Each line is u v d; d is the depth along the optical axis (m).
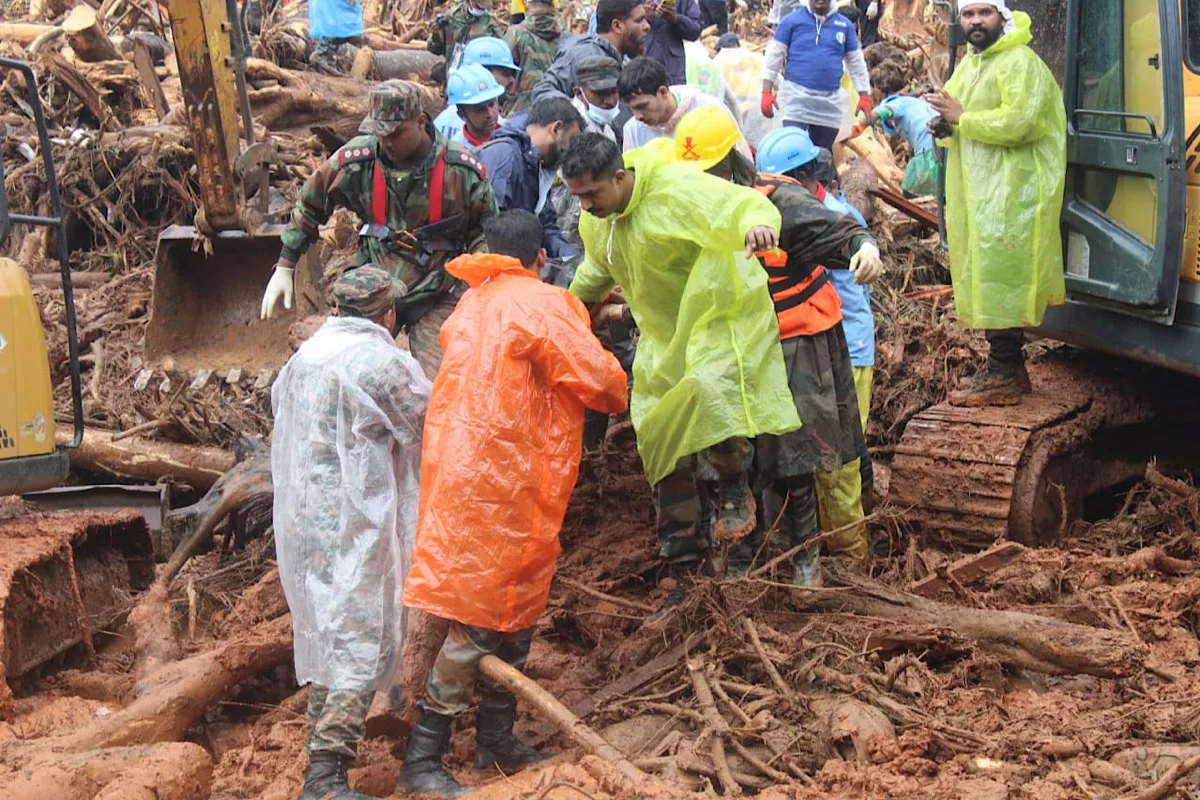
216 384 8.38
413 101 5.46
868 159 10.05
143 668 5.06
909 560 5.66
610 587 5.72
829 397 5.04
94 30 13.30
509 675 4.04
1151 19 5.78
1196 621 5.19
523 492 4.02
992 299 6.14
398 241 5.70
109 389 8.66
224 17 8.19
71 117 13.03
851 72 9.12
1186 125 5.75
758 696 4.49
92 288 10.56
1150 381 6.74
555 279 6.27
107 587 5.83
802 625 4.90
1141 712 4.27
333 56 14.02
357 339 4.18
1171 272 5.73
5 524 5.47
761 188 4.90
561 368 4.06
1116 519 6.32
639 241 4.66
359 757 4.50
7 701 4.65
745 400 4.62
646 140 6.61
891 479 6.26
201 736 4.92
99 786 3.91
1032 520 6.04
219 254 8.95
